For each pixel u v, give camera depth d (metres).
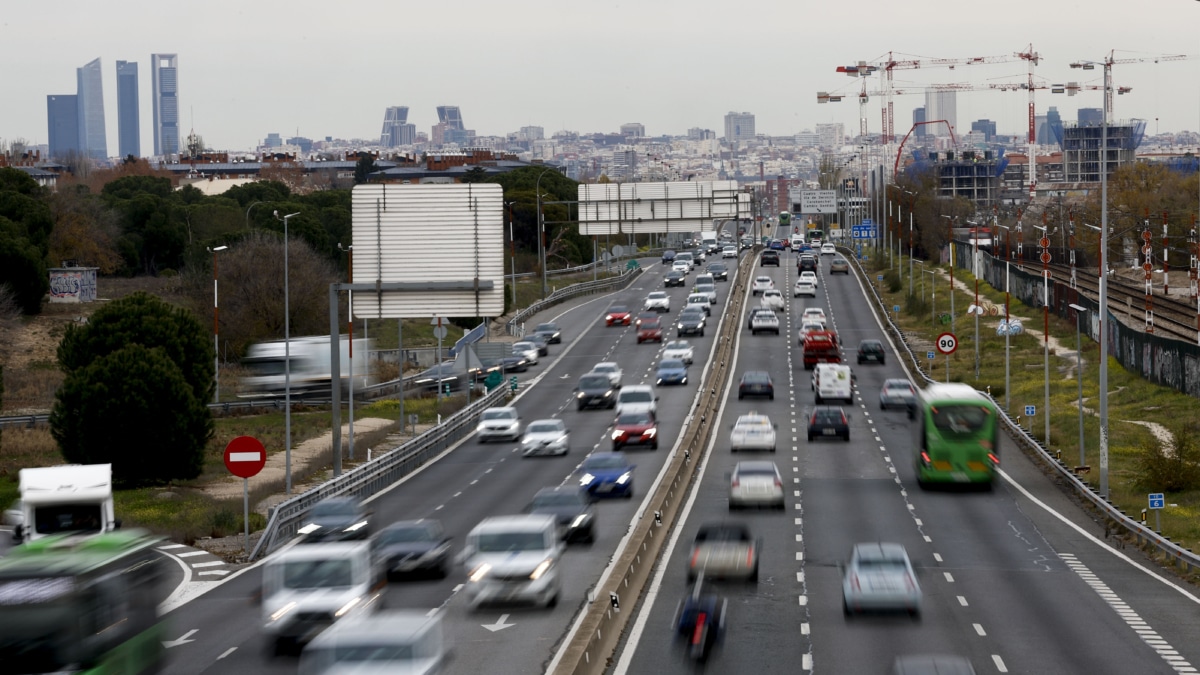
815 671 66.56
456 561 98.62
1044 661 68.62
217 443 179.12
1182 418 177.00
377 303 128.38
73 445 151.38
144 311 180.12
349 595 73.69
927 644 72.06
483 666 68.50
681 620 71.50
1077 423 177.38
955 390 132.25
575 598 84.81
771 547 101.75
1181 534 110.38
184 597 91.44
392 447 173.12
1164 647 71.94
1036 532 109.00
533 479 139.50
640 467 144.88
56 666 55.16
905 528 110.31
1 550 109.00
